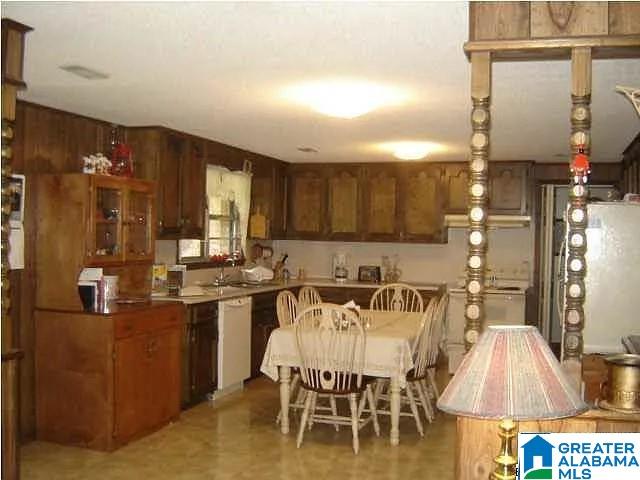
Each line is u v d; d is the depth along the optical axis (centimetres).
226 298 573
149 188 495
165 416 483
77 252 437
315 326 473
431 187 728
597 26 236
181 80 368
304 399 520
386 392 561
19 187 430
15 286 436
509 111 441
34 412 448
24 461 409
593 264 303
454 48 296
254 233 708
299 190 769
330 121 487
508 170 709
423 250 770
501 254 756
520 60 261
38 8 254
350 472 399
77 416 435
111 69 346
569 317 250
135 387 449
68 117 473
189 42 295
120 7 252
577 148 242
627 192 614
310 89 385
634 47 236
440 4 243
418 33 276
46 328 442
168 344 484
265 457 424
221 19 263
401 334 453
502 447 182
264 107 440
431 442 457
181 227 559
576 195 247
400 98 402
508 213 711
